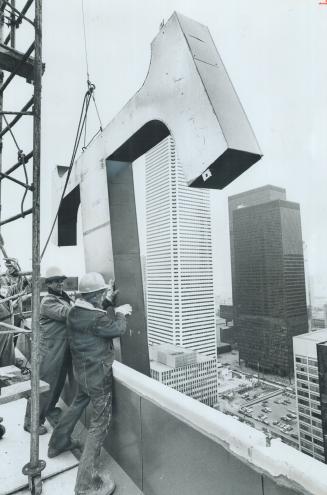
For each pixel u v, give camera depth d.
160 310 115.50
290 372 85.38
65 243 4.98
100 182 3.29
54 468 2.23
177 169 117.69
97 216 3.35
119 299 3.00
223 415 1.50
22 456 2.38
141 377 2.12
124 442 2.18
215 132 1.82
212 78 2.00
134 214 3.30
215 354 101.19
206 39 2.21
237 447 1.30
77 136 3.20
